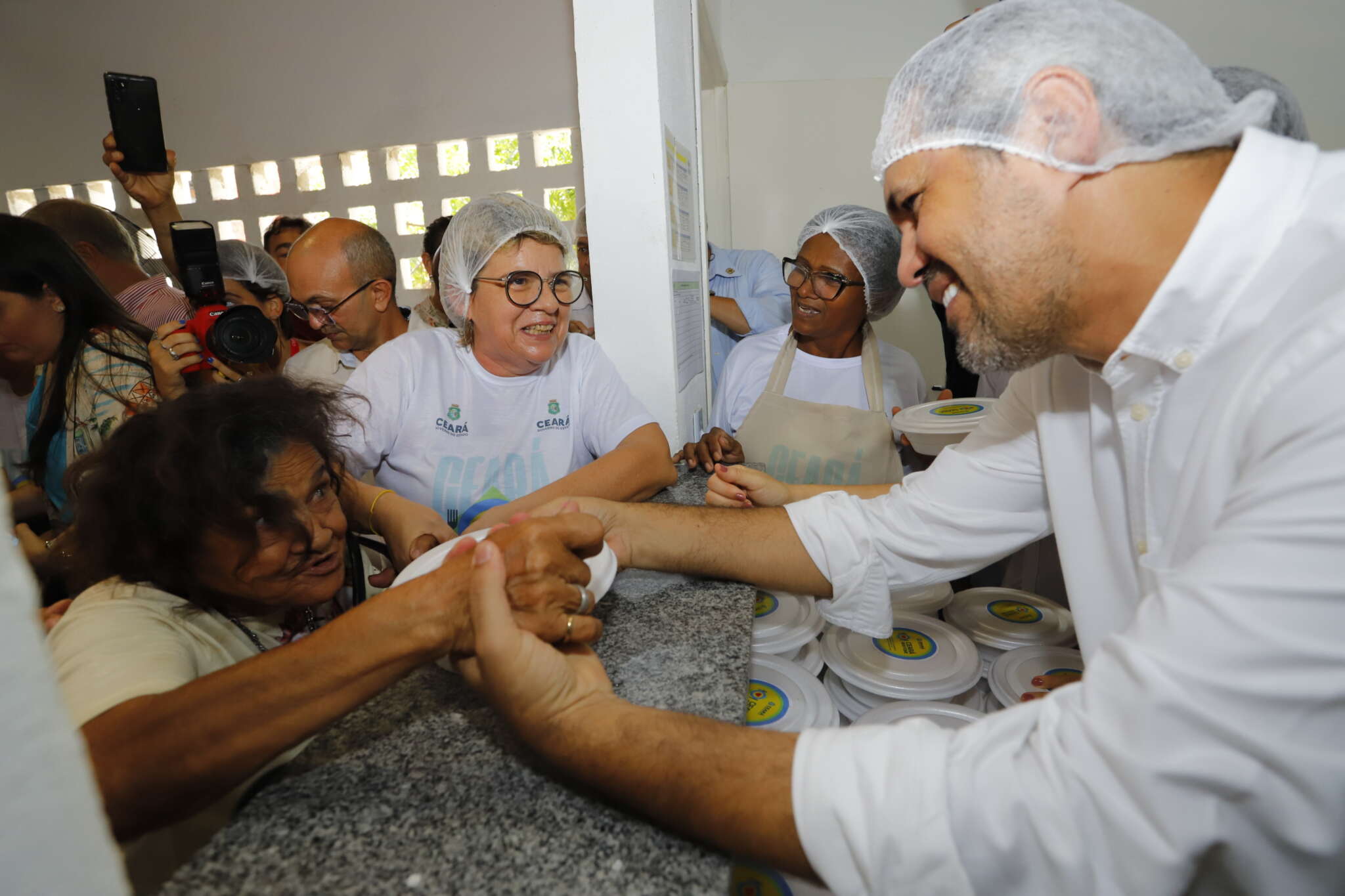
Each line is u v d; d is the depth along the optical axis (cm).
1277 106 90
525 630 57
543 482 126
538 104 344
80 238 172
